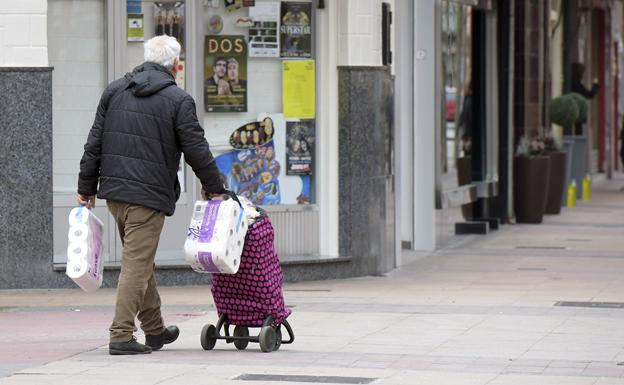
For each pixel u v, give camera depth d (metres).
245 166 39.28
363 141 39.97
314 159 39.97
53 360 25.62
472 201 55.69
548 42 66.75
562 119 70.44
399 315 31.70
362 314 31.89
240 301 26.47
